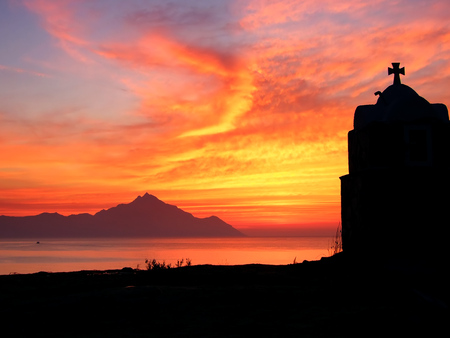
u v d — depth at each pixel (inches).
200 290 529.7
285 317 433.1
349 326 400.8
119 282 625.9
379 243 606.5
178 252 7342.5
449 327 386.3
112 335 399.2
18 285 626.5
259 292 518.6
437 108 708.7
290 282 597.9
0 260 4288.9
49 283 637.9
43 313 466.0
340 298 495.2
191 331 401.7
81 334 406.0
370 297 497.4
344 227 716.0
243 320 428.1
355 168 709.3
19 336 406.3
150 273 688.4
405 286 506.3
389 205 613.6
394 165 635.5
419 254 601.3
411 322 402.0
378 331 387.2
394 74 714.2
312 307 463.8
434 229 609.3
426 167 621.0
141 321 441.7
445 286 498.3
